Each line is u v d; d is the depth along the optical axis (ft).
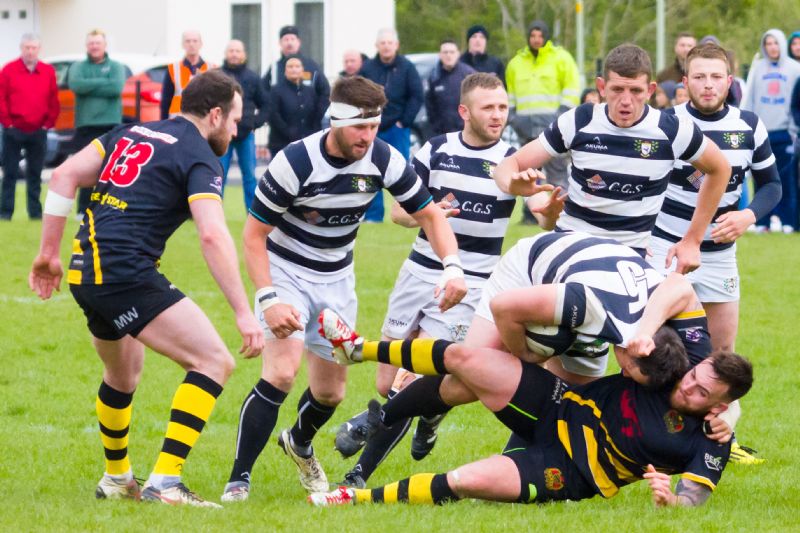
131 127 73.05
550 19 598.34
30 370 115.96
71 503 71.67
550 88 215.10
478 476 69.67
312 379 80.94
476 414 104.27
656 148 80.23
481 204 87.35
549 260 72.33
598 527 65.67
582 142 80.84
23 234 196.44
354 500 72.28
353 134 74.08
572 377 78.79
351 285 82.07
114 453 75.36
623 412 69.82
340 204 77.41
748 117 94.84
